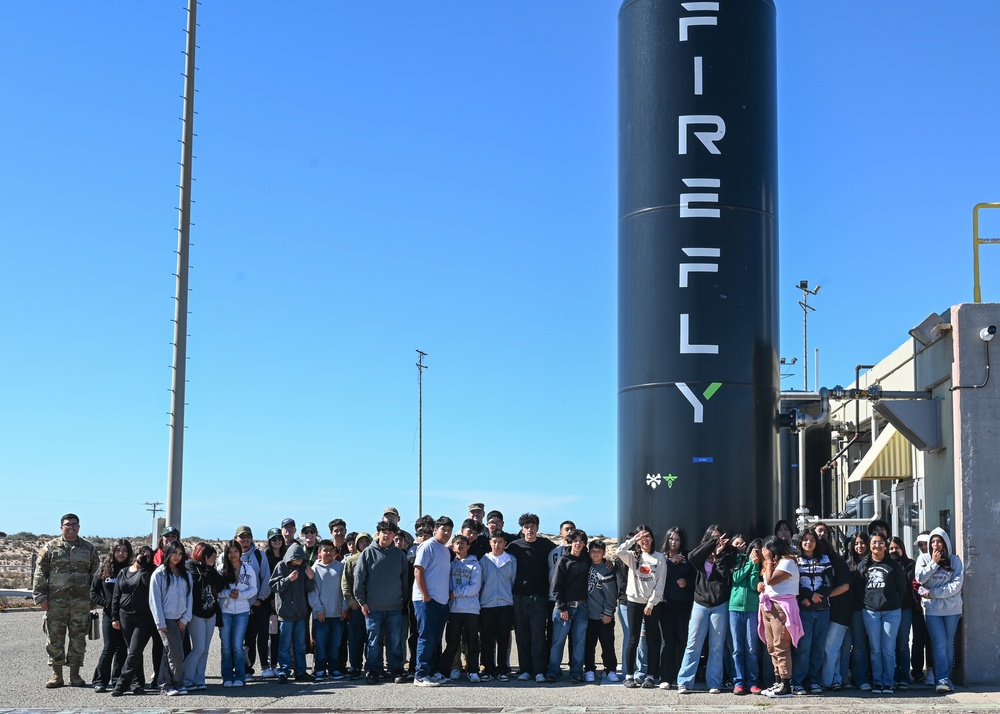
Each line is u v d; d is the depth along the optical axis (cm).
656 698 1192
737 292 1445
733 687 1246
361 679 1366
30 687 1332
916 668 1310
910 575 1283
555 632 1332
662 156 1473
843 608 1262
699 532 1405
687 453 1419
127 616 1280
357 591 1331
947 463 1419
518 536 1450
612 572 1342
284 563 1374
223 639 1326
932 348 1459
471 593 1344
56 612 1334
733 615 1236
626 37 1547
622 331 1500
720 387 1423
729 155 1463
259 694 1251
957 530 1311
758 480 1435
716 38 1485
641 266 1473
